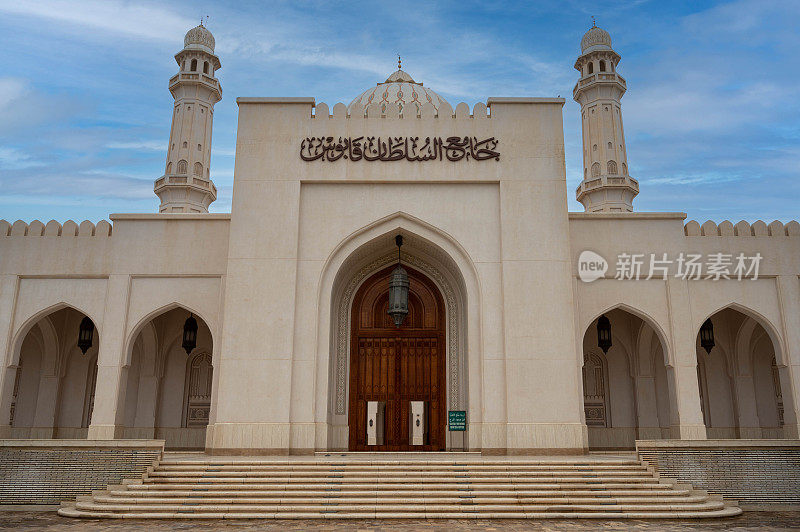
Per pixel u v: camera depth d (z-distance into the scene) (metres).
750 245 13.32
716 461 9.75
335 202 12.71
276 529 7.41
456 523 7.90
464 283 12.52
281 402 11.62
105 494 9.16
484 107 13.12
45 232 13.45
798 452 9.80
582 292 12.98
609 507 8.41
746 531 7.44
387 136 12.95
